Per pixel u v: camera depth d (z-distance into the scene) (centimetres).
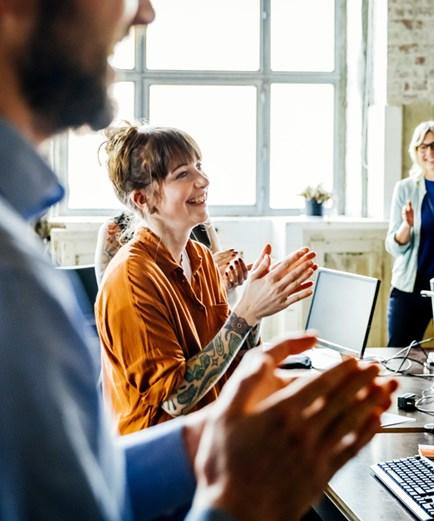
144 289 190
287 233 562
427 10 568
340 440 51
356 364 54
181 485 75
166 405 187
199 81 607
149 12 60
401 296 461
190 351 199
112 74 57
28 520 43
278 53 618
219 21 607
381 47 579
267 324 589
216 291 222
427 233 454
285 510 48
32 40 52
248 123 616
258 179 620
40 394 43
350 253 571
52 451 43
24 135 54
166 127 209
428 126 455
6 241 45
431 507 166
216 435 50
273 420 49
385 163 575
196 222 206
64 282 48
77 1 52
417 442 219
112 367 194
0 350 43
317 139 626
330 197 598
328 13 619
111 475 50
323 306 348
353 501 173
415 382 295
